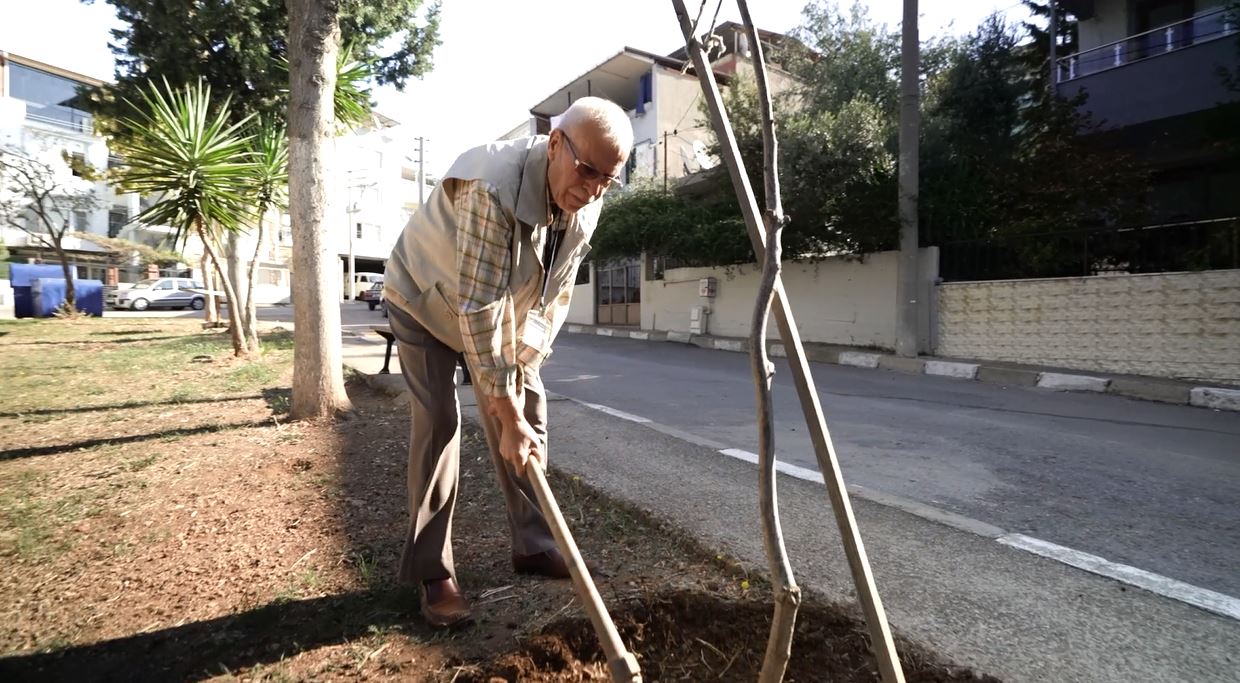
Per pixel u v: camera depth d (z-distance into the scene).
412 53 13.23
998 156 11.12
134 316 23.56
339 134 8.09
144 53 11.77
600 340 15.96
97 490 3.60
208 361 9.25
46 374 8.10
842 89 13.27
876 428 5.69
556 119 1.98
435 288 2.09
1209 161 11.70
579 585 1.57
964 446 5.03
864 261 11.73
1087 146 10.43
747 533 2.91
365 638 2.08
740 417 6.09
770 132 1.35
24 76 31.81
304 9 5.14
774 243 1.34
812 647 2.01
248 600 2.35
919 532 3.04
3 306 27.70
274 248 42.53
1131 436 5.44
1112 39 12.88
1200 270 7.88
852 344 11.95
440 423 2.19
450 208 2.00
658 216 14.93
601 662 1.98
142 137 7.96
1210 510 3.59
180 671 1.93
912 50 10.13
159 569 2.62
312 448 4.43
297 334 5.33
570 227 2.14
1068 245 9.30
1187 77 10.65
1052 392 7.87
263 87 11.68
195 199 7.96
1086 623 2.22
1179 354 7.99
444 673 1.88
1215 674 1.93
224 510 3.26
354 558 2.69
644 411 6.41
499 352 1.86
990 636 2.12
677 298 16.22
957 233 10.73
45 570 2.63
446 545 2.22
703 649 2.05
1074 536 3.20
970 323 10.18
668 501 3.36
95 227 34.56
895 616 2.23
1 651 2.06
